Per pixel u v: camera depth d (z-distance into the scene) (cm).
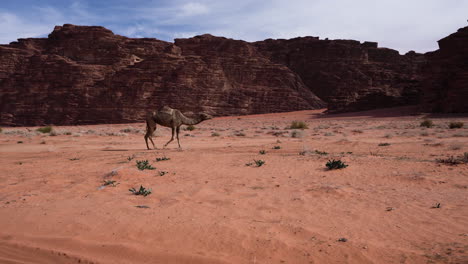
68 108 12988
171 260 360
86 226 466
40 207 574
